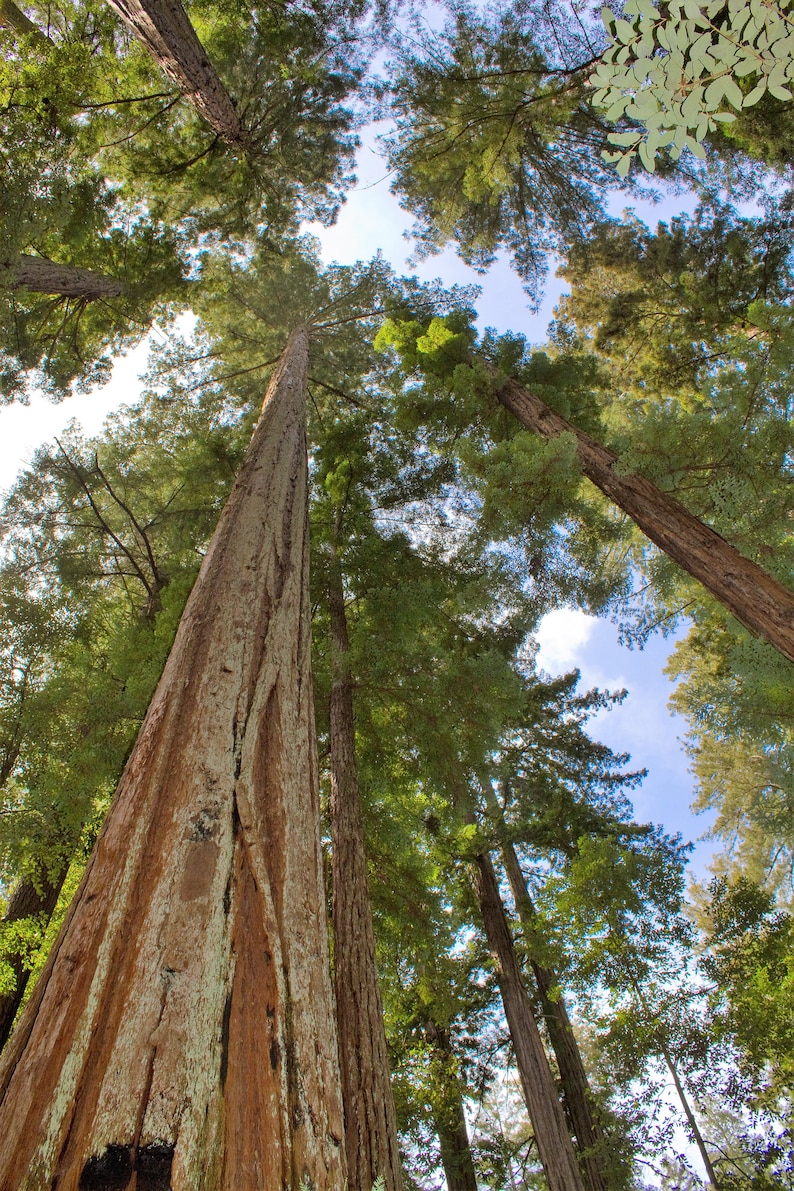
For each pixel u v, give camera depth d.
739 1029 7.73
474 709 7.48
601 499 11.71
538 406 8.75
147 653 7.71
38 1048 1.56
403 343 10.64
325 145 12.80
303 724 2.99
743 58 2.38
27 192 7.59
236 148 12.38
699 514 6.91
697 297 12.61
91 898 1.93
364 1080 4.11
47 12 9.84
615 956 7.91
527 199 13.88
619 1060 7.75
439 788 7.72
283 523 4.50
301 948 2.00
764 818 7.22
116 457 11.82
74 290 9.28
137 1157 1.29
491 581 8.39
